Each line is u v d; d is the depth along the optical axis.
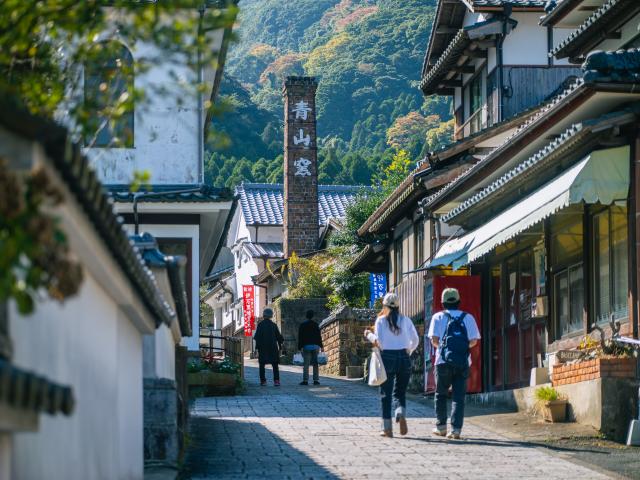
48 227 4.65
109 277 7.52
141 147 24.55
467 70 33.19
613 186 16.86
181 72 22.80
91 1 7.34
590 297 19.05
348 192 65.44
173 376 14.71
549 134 19.16
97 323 7.72
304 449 15.24
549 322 21.02
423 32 127.56
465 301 24.94
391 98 120.81
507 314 23.86
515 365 23.23
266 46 147.38
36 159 5.11
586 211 19.20
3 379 4.48
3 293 4.64
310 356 30.39
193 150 24.70
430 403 23.28
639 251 16.83
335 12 154.50
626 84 16.00
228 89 106.50
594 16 21.23
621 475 13.00
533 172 19.69
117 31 8.77
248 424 18.44
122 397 9.37
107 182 24.47
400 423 16.61
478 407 21.69
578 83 16.36
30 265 5.07
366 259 37.28
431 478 12.66
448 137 107.25
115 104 7.95
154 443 12.70
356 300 45.75
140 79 22.77
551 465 13.77
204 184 24.72
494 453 14.84
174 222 25.00
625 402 16.44
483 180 22.83
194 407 21.75
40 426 5.77
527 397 19.31
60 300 4.86
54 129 5.07
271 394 26.03
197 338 25.73
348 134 118.50
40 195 4.89
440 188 27.67
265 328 29.83
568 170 17.89
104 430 8.18
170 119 24.56
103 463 8.13
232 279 69.69
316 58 129.00
